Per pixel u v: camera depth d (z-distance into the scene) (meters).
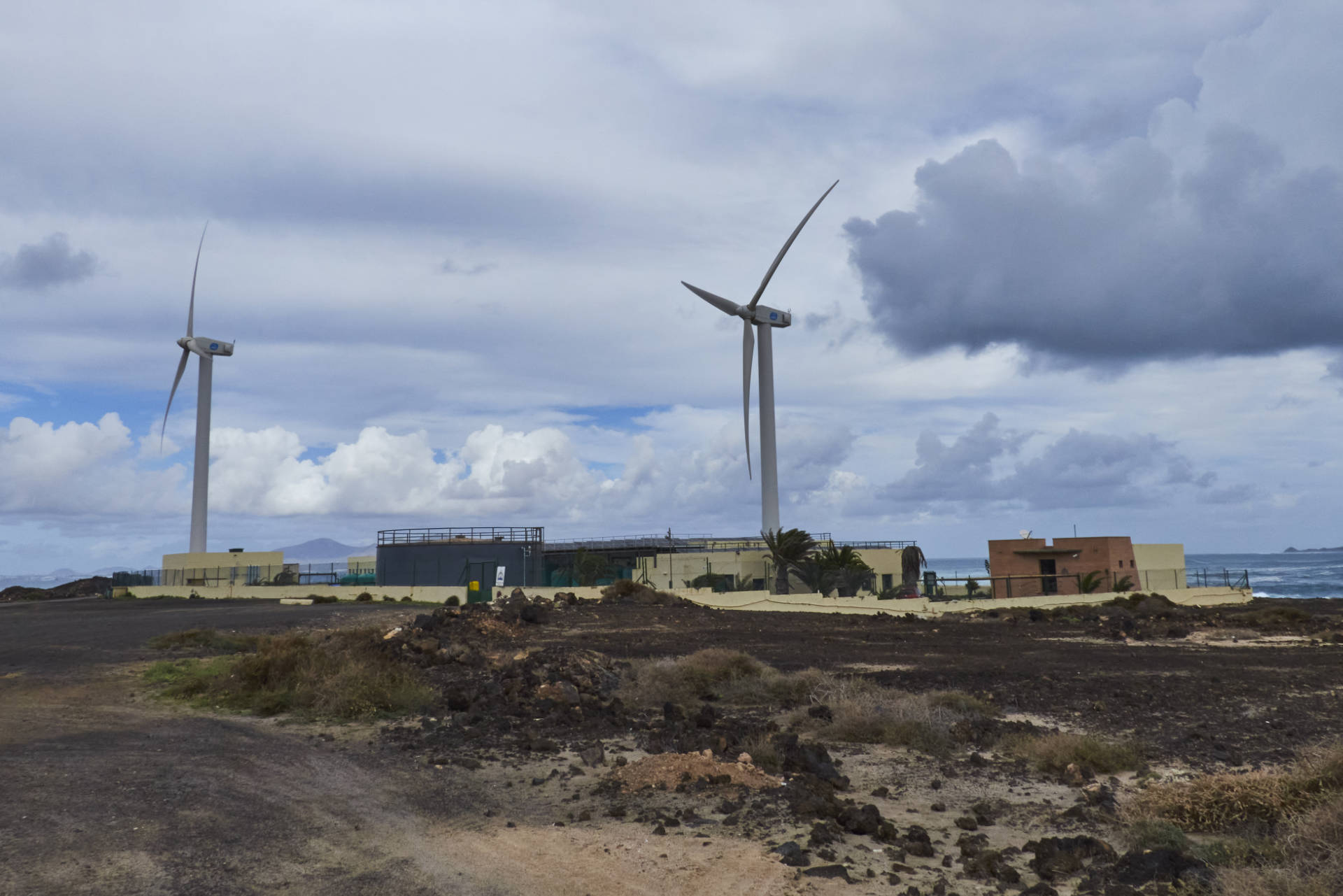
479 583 47.69
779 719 15.69
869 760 12.51
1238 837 8.16
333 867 7.85
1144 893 6.95
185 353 90.94
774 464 81.38
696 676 18.78
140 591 61.84
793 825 9.09
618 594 43.91
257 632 29.52
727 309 80.00
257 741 13.52
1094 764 11.80
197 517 88.88
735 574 61.75
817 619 39.88
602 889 7.34
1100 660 23.98
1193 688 18.36
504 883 7.48
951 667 22.19
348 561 74.44
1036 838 8.88
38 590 77.25
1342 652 25.47
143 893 7.08
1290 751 12.55
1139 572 57.06
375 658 18.91
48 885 7.21
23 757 12.17
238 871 7.67
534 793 10.59
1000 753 12.86
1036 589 56.81
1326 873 6.76
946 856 8.23
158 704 16.80
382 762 12.17
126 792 10.29
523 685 17.34
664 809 9.74
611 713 15.70
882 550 66.88
